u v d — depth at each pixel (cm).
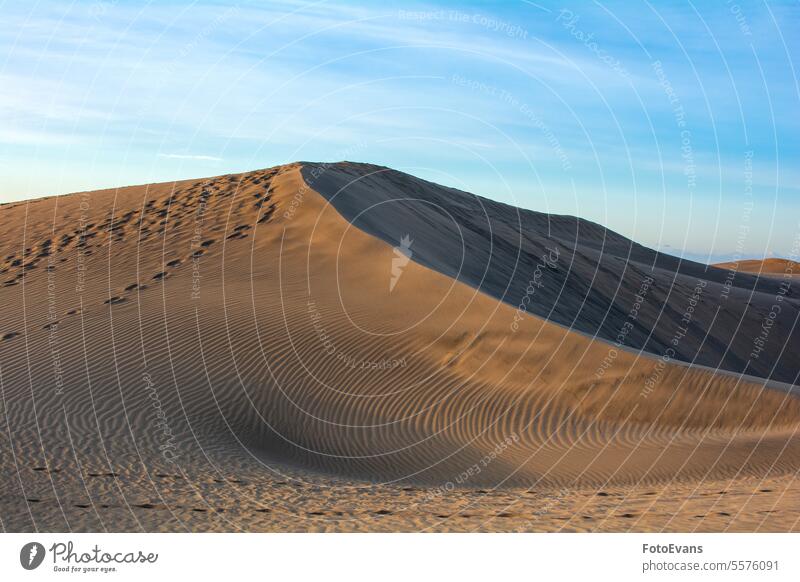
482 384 1808
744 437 1488
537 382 1789
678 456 1413
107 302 2314
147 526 1046
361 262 2491
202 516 1095
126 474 1312
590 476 1366
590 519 1016
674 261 8125
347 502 1198
